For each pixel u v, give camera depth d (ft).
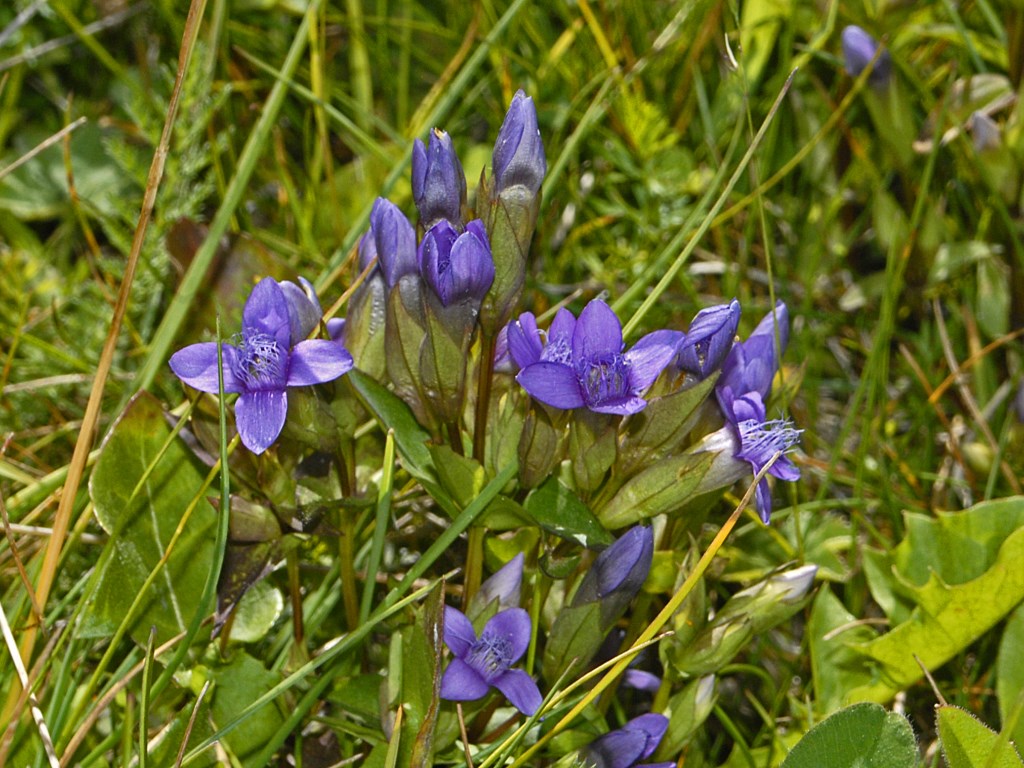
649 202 1.20
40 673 0.87
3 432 1.10
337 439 0.87
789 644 1.06
